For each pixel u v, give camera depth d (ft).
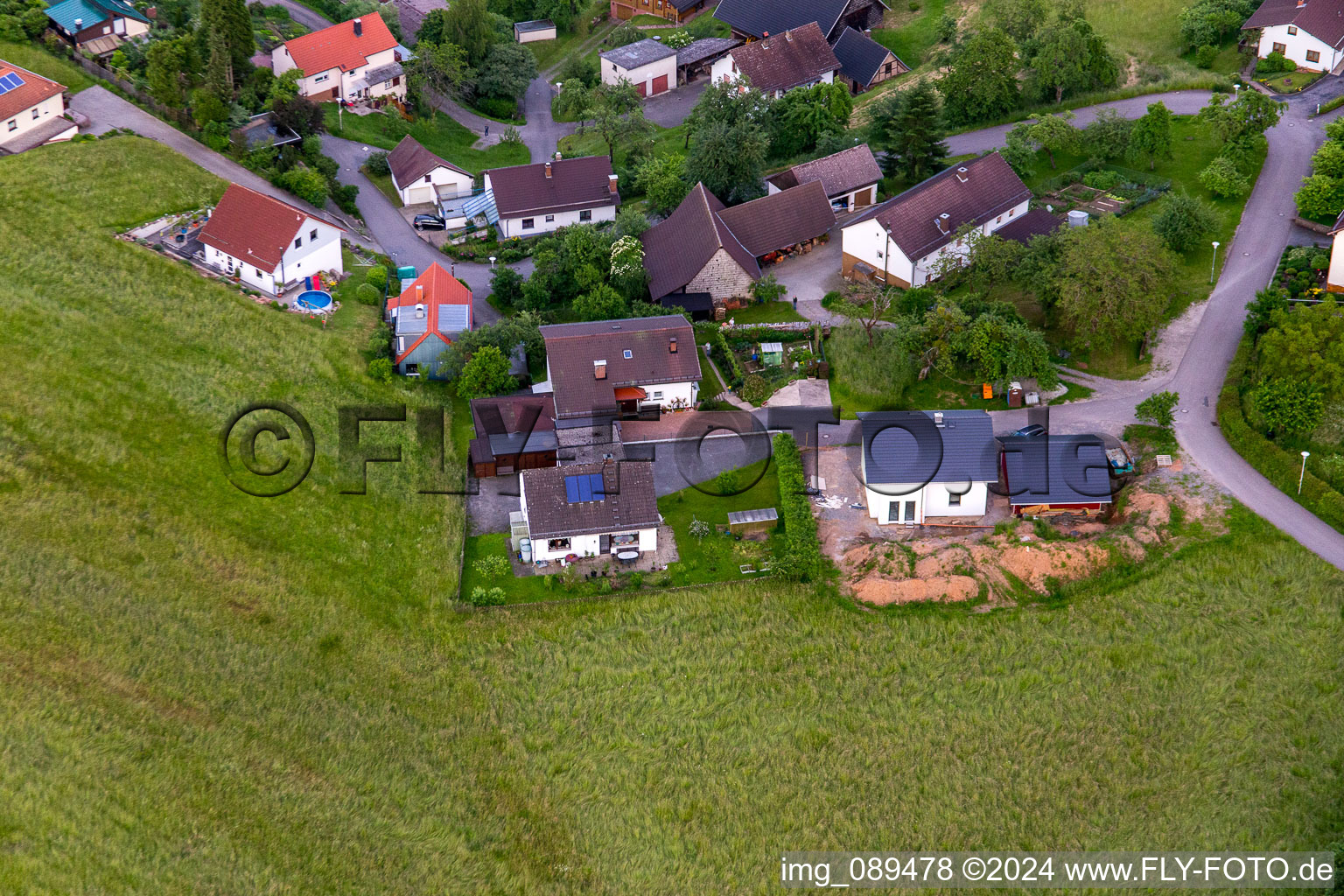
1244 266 288.30
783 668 199.72
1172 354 263.08
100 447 229.25
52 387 240.32
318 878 168.35
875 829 175.94
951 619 205.77
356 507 229.45
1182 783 177.99
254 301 278.46
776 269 313.73
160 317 265.95
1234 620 200.03
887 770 183.32
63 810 170.60
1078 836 172.76
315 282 288.30
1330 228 296.71
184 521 218.79
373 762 184.55
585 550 220.64
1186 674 192.95
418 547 223.10
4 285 264.31
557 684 198.08
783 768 184.44
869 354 266.98
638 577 215.10
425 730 190.60
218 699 189.98
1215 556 209.97
